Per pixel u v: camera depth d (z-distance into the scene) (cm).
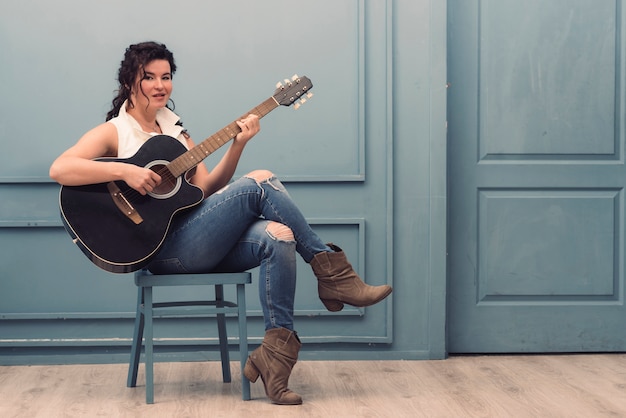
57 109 322
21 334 325
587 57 343
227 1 325
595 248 345
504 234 343
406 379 295
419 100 329
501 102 341
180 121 299
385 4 326
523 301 344
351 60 328
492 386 282
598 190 345
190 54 325
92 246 244
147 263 249
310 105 328
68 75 322
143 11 324
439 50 328
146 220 248
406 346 332
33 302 324
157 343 326
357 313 330
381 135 329
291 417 241
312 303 330
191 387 283
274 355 255
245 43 326
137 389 281
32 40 321
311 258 262
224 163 270
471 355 342
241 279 259
